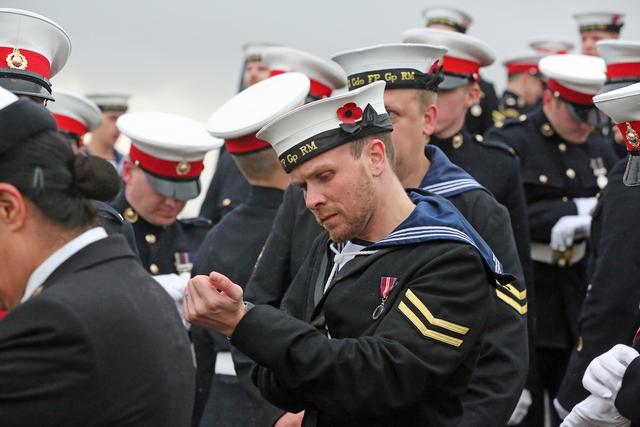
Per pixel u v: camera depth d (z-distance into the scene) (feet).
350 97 17.10
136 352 14.07
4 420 13.34
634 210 23.66
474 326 16.94
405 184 22.33
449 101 27.12
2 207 13.97
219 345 24.93
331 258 18.70
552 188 31.27
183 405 14.84
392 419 17.20
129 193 27.02
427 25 39.34
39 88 21.08
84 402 13.58
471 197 22.04
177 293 25.21
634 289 23.54
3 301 14.48
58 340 13.48
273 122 17.28
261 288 21.74
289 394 17.72
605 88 26.21
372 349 16.56
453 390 17.29
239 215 24.54
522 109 41.75
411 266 17.10
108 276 14.32
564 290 30.55
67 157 14.34
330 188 17.15
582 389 24.26
